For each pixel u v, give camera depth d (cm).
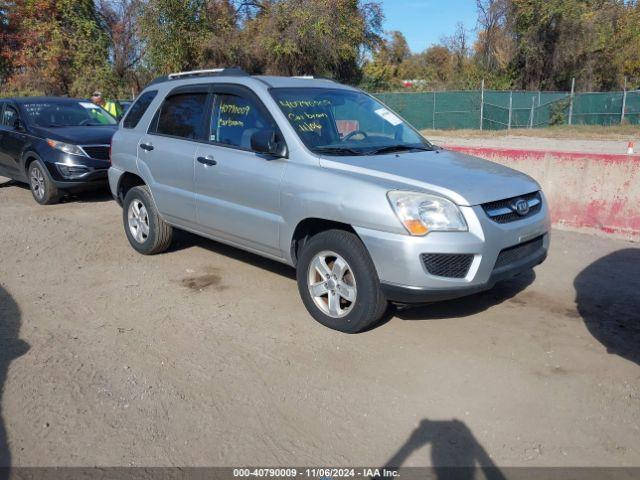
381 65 4262
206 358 418
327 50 2922
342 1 2927
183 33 2842
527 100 2878
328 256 448
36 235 747
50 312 500
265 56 2981
